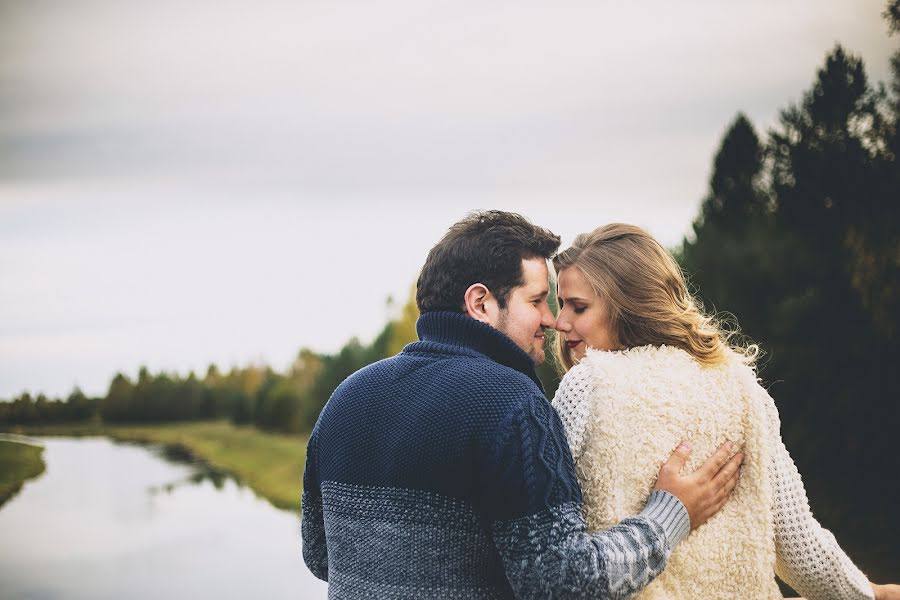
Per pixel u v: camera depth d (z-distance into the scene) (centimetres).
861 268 1411
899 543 1110
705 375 177
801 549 181
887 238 1427
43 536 2619
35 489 3916
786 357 1400
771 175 1978
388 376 174
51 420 9225
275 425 6206
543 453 153
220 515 2980
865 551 1116
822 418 1334
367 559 165
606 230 199
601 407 172
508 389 159
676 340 185
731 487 174
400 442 162
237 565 2062
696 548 169
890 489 1233
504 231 180
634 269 190
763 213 2159
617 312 189
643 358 180
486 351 173
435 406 161
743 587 172
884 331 1334
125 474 4606
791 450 1350
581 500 159
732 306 1541
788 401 1398
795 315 1428
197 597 1719
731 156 2347
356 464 170
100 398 9450
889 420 1277
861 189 1558
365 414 172
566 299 198
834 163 1647
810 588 184
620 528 157
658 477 169
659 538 156
